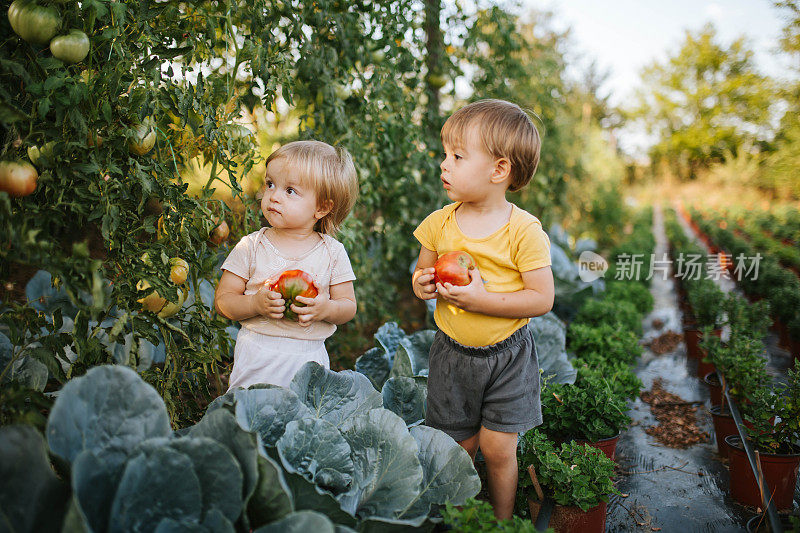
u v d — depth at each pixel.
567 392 3.06
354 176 2.39
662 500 2.97
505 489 2.17
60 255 1.68
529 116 2.24
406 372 2.86
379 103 4.11
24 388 1.77
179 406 2.56
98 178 2.01
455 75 5.03
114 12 1.97
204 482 1.46
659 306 8.74
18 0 1.85
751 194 19.12
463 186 2.06
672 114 31.45
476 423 2.18
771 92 14.99
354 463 1.87
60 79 1.83
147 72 2.09
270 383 2.03
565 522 2.27
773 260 8.35
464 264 2.02
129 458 1.37
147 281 2.08
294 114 4.13
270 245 2.31
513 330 2.10
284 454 1.72
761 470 2.71
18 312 1.96
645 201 33.31
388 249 4.77
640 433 3.90
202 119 2.50
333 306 2.25
